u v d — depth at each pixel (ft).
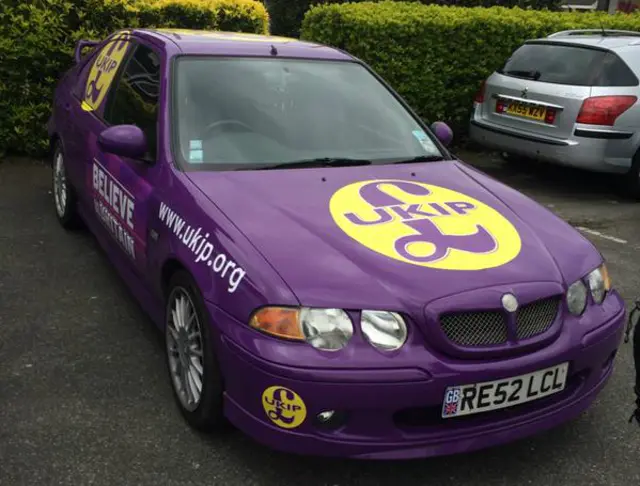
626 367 12.19
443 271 8.68
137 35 14.26
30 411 10.03
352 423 8.08
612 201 23.97
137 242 11.56
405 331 8.16
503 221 10.22
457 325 8.32
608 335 9.50
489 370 8.29
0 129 22.91
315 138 12.11
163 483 8.72
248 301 8.36
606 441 10.09
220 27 24.84
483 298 8.39
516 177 26.94
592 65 23.09
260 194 10.27
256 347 8.14
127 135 11.29
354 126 12.66
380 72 27.50
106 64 15.28
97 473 8.82
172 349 10.36
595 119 22.57
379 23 26.89
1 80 22.45
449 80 28.76
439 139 14.10
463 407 8.29
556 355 8.78
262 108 12.18
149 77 12.75
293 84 12.87
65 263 15.44
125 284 14.14
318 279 8.36
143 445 9.42
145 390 10.73
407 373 7.98
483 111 26.12
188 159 11.07
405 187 11.02
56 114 17.38
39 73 22.94
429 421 8.38
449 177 11.85
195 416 9.50
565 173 27.71
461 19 28.04
